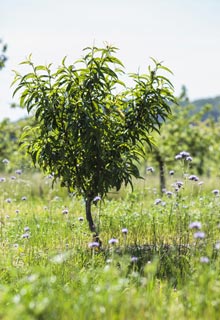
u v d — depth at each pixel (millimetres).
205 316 5223
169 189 14938
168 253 7766
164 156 18562
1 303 5242
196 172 20047
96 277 6230
